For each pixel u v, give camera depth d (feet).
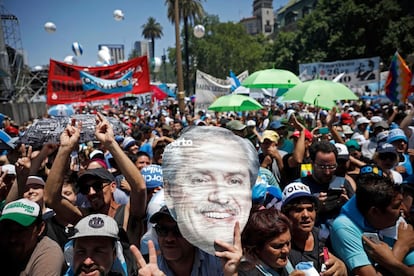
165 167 5.96
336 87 20.49
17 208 7.76
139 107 94.79
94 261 7.27
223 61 204.85
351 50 121.70
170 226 7.04
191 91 207.00
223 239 5.59
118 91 25.58
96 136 9.52
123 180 14.37
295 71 165.58
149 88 26.35
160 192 9.30
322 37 138.41
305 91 20.11
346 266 8.41
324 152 11.96
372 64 54.49
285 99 21.53
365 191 8.20
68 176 11.95
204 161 5.78
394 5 119.14
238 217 5.71
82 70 24.95
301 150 15.20
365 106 50.11
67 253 8.30
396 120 29.14
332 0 133.08
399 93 34.58
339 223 8.59
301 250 9.07
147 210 9.38
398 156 17.12
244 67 205.16
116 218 10.17
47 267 7.58
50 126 10.41
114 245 7.75
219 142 5.93
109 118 11.87
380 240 8.33
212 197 5.69
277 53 183.52
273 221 7.33
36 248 7.89
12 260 7.57
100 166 12.78
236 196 5.74
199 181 5.74
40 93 96.89
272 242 7.25
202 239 5.63
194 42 199.31
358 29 121.70
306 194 9.07
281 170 15.53
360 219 8.40
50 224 9.73
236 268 5.49
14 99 78.43
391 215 8.11
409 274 7.57
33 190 10.37
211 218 5.64
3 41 74.69
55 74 24.52
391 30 118.21
